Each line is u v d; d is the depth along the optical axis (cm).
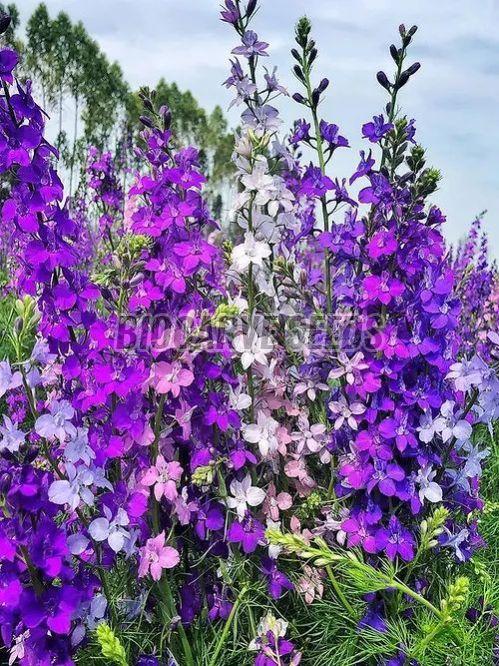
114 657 44
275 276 58
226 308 47
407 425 55
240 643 54
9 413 73
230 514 55
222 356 55
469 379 55
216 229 55
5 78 46
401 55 57
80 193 140
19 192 47
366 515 56
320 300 63
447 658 57
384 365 55
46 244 48
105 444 49
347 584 59
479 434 89
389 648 55
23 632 45
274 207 54
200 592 56
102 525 47
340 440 59
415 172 53
